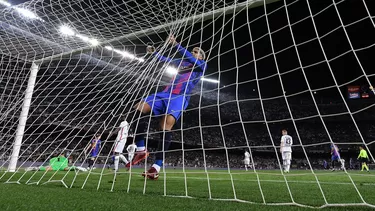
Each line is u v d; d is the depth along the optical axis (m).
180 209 1.84
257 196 2.64
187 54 4.05
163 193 2.72
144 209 1.82
